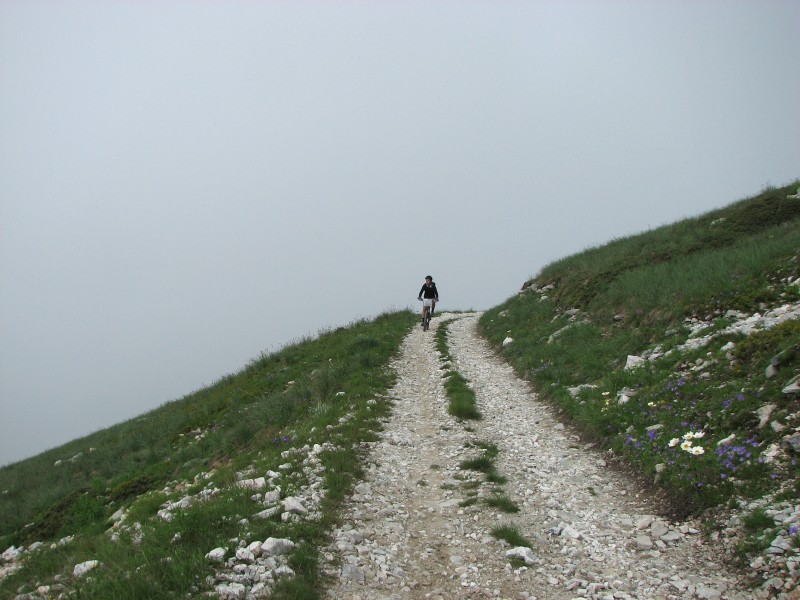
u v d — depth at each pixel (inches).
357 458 387.2
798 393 294.0
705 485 277.1
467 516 300.4
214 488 351.9
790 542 213.2
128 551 244.2
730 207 938.7
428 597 222.5
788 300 451.5
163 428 777.6
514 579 233.9
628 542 258.5
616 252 962.7
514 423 478.9
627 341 553.0
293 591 207.6
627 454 353.4
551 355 628.7
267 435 521.0
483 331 987.9
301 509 284.2
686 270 639.1
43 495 643.5
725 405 330.6
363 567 240.8
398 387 616.1
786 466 259.8
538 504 313.7
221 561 227.0
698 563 231.3
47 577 283.1
